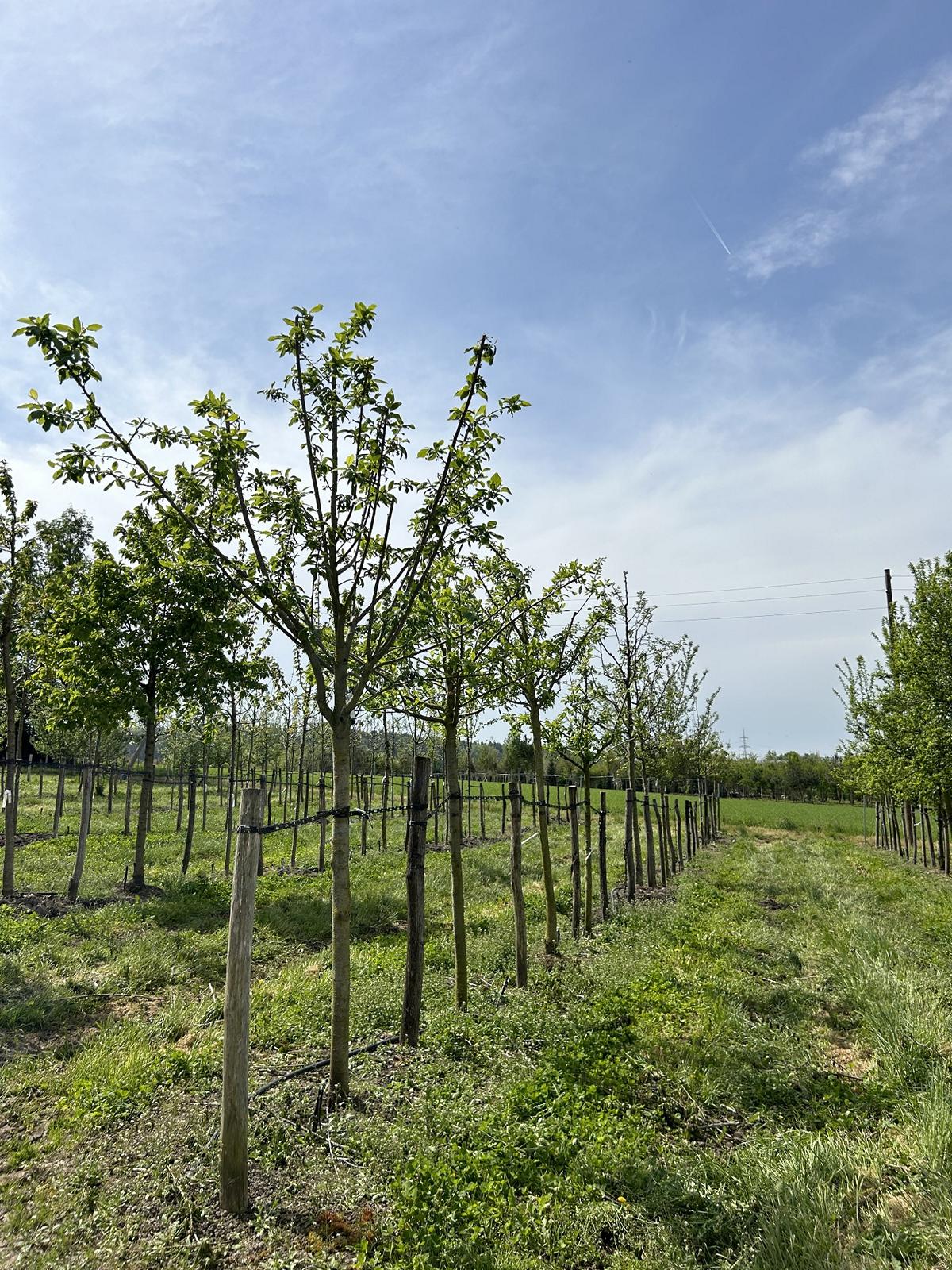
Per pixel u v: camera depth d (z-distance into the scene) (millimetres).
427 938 8938
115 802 25797
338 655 5055
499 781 32688
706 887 13367
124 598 10609
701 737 23141
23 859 13078
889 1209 3906
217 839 17203
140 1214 3611
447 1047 5547
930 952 8453
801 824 33750
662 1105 4973
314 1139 4270
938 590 15312
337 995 4793
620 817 28875
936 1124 4363
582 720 10891
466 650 6867
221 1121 4270
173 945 8211
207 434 4543
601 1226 3654
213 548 4688
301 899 10766
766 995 7004
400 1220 3510
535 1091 4781
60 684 11570
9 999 6535
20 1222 3568
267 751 21828
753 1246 3537
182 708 11812
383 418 4871
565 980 7273
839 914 10656
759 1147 4344
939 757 14953
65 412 4363
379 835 19484
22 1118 4578
